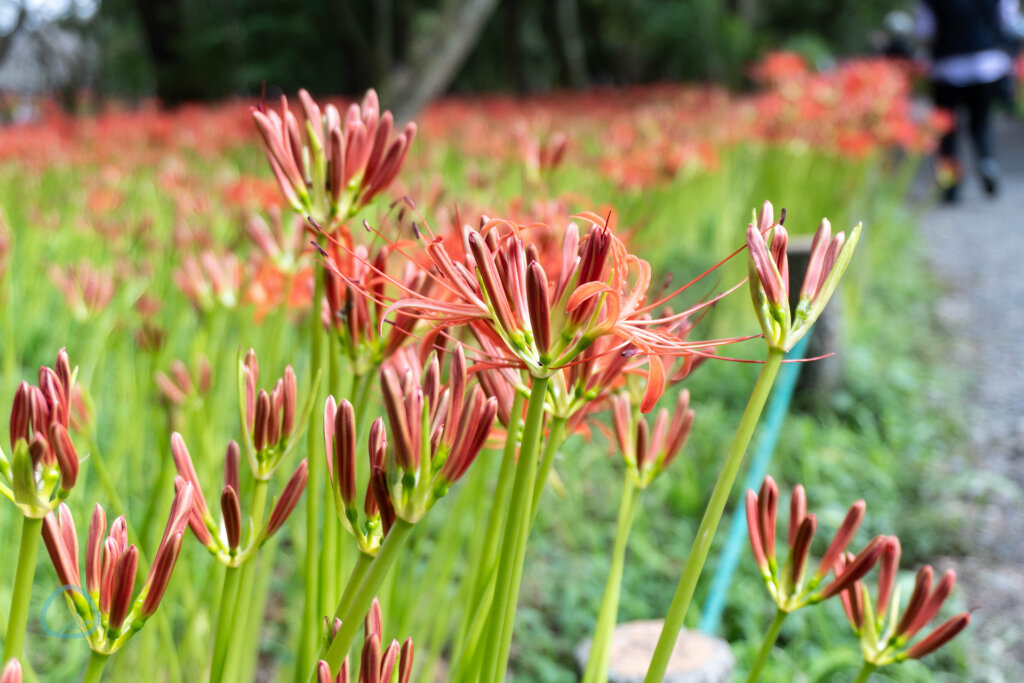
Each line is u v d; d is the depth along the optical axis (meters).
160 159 5.83
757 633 2.71
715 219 6.24
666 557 3.18
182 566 1.64
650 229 4.49
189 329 3.38
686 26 15.66
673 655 1.66
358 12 13.91
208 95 13.52
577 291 0.74
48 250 4.27
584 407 0.98
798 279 3.37
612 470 3.67
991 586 2.98
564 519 3.24
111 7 18.61
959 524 3.30
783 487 3.52
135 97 19.78
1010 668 2.62
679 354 0.78
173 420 1.91
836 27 19.97
